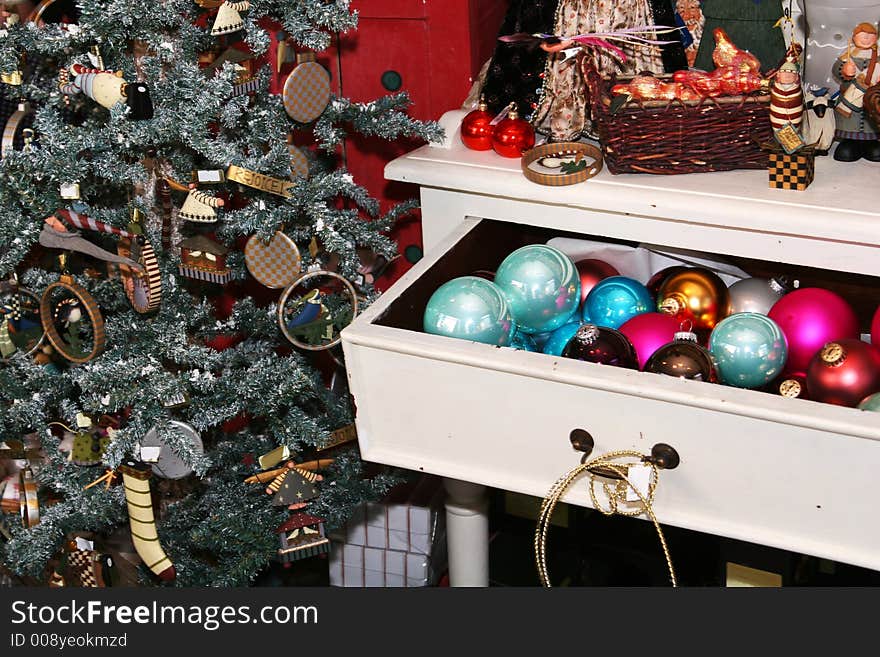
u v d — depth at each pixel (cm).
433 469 138
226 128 157
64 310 159
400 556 185
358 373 134
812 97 142
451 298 132
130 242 152
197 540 158
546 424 127
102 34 141
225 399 156
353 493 165
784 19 145
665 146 139
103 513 161
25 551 162
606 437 124
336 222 158
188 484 177
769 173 136
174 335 156
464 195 153
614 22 149
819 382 128
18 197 149
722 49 136
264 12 152
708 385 117
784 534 122
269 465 157
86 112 160
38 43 140
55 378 163
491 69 158
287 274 155
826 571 170
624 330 139
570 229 148
